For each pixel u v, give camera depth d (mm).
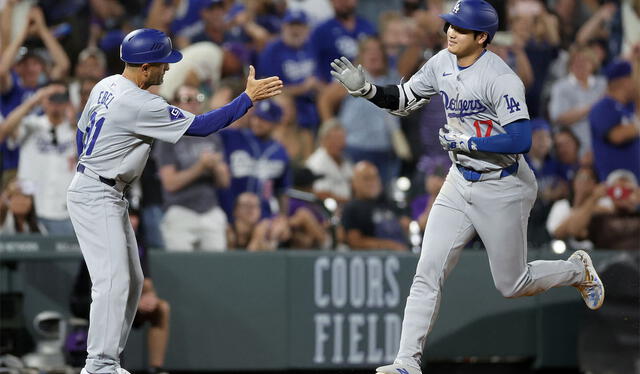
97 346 15820
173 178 26188
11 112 26328
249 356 25656
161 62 16094
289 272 25984
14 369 22953
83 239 15992
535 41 32469
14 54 26625
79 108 26375
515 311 27016
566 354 27047
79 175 16141
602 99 32062
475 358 26828
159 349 24469
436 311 16594
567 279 17469
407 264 26484
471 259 26953
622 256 26406
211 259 25578
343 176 28938
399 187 28562
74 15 27938
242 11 30969
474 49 15703
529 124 15414
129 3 29188
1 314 24281
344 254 26219
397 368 15906
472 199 16281
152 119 15695
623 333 26047
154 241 26078
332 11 31734
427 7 32281
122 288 15930
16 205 25125
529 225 28828
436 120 29344
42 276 24766
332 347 26031
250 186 27625
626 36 34344
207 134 15922
